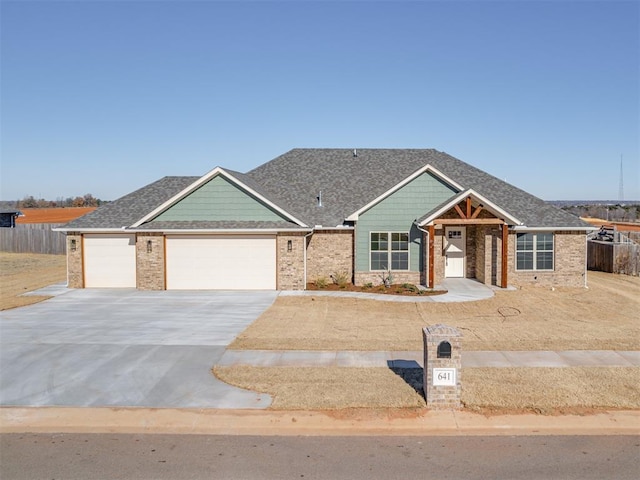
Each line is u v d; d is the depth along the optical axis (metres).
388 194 22.69
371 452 7.71
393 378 10.62
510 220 21.62
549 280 23.28
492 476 6.98
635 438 8.17
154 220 22.55
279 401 9.48
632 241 31.61
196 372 11.15
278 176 27.92
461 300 19.64
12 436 8.33
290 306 18.58
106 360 12.02
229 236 22.02
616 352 12.49
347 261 23.64
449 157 29.12
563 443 8.00
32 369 11.42
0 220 51.53
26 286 24.14
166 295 20.89
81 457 7.60
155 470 7.19
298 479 6.91
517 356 12.15
